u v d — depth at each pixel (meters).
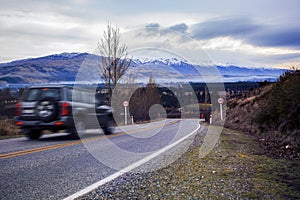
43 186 4.75
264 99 17.58
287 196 4.40
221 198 4.30
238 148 9.48
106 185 4.89
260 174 5.80
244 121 19.16
